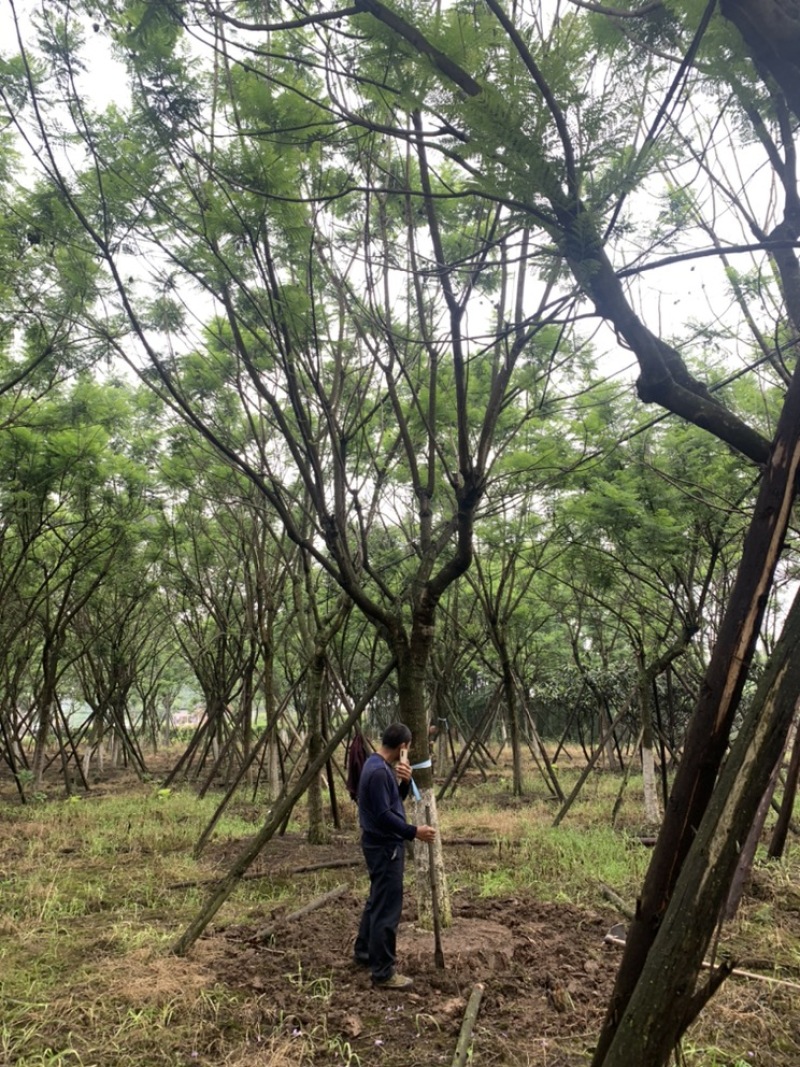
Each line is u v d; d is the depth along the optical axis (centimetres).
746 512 641
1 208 600
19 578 1077
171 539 1227
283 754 1282
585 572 935
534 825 914
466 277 517
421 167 416
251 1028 390
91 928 554
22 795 1166
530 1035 378
